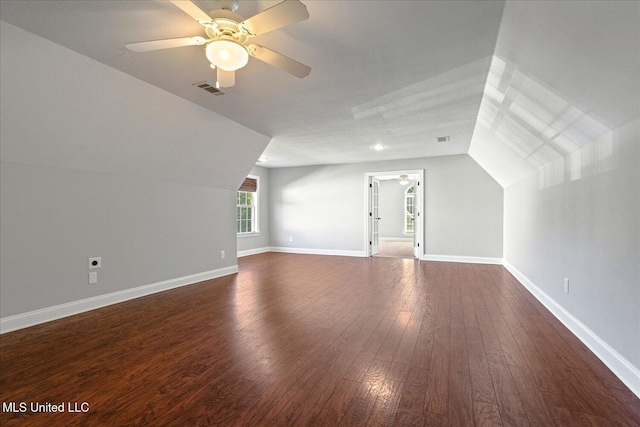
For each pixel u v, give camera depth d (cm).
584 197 252
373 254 748
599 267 226
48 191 298
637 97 164
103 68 255
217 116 374
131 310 333
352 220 735
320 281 468
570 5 142
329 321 298
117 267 360
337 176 750
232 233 536
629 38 136
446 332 271
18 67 221
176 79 280
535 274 388
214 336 263
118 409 167
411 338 259
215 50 184
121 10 185
